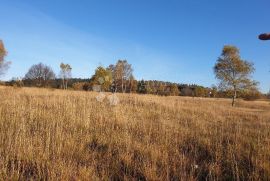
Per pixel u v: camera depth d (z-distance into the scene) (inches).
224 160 231.5
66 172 177.0
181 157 223.9
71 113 344.8
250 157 238.4
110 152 229.5
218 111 684.1
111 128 312.0
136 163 207.8
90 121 331.6
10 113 324.2
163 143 263.7
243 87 1353.3
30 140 226.8
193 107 695.1
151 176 185.5
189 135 303.7
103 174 185.5
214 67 1411.2
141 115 428.5
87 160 211.3
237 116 602.9
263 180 193.6
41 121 309.0
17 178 169.6
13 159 190.1
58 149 215.2
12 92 722.2
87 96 630.5
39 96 643.5
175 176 192.7
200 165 219.8
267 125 432.5
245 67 1342.3
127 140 255.3
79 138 258.5
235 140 290.2
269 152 244.7
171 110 535.8
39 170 177.8
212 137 304.8
